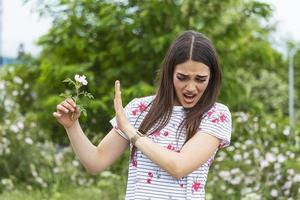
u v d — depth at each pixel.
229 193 8.12
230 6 10.41
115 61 10.66
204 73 3.11
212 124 3.20
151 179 3.16
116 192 8.34
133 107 3.34
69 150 10.12
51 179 9.46
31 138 9.79
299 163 8.13
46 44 10.94
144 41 10.12
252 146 8.51
